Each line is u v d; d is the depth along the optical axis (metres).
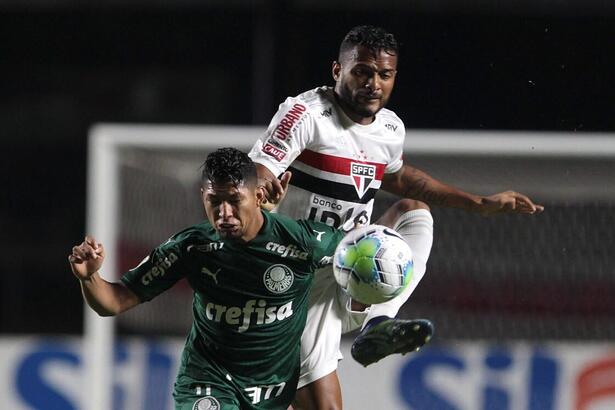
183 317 28.28
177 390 18.34
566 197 27.55
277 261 17.81
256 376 18.34
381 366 27.83
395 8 39.31
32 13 43.50
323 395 19.80
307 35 39.62
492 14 38.47
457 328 27.98
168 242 18.03
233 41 43.00
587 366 28.03
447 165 27.28
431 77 37.66
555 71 36.41
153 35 43.19
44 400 31.95
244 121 42.91
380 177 19.20
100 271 28.00
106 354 28.00
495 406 27.98
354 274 17.84
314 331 19.77
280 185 17.73
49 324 40.91
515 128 36.53
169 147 28.11
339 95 18.64
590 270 27.73
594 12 37.78
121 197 28.27
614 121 35.44
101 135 28.11
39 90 42.97
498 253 27.86
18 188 42.19
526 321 28.02
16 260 41.34
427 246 19.73
